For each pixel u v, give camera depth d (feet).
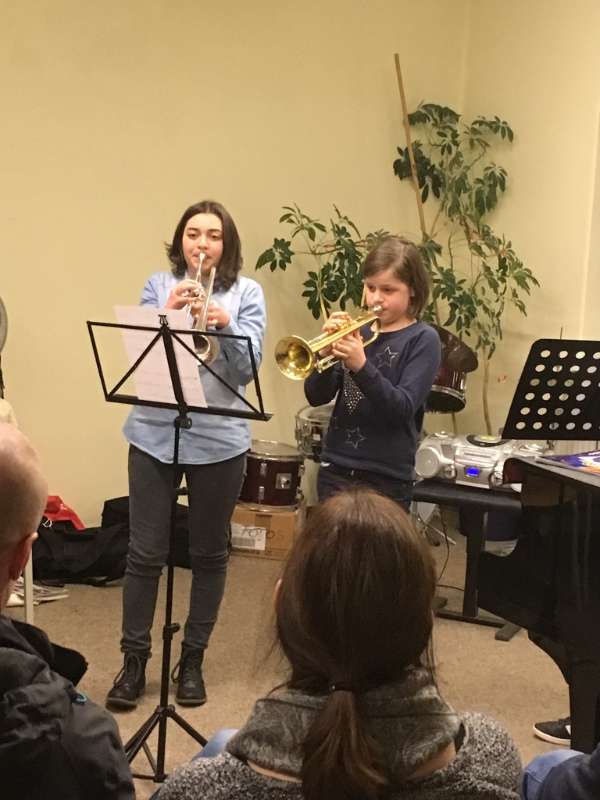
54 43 13.50
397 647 3.30
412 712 3.27
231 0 14.92
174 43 14.49
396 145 17.10
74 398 14.35
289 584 3.41
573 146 15.74
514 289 16.44
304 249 16.26
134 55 14.17
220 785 3.24
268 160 15.67
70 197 13.93
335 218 16.55
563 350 8.51
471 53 17.48
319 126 16.15
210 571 9.94
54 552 13.15
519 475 8.52
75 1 13.57
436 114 17.13
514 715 10.33
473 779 3.27
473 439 13.42
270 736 3.27
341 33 16.15
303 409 15.14
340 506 3.45
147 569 9.71
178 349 7.76
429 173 17.17
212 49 14.85
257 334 9.53
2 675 3.80
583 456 8.79
